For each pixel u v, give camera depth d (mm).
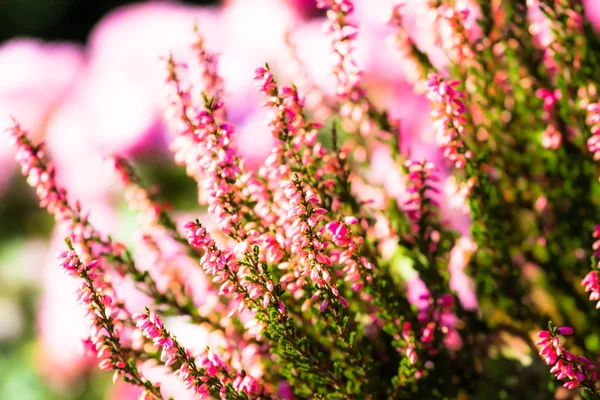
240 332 476
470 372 485
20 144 474
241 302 422
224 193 433
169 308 480
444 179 602
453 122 453
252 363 465
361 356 443
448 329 471
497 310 500
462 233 590
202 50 485
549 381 483
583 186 485
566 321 494
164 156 817
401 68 762
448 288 486
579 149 488
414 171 473
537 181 508
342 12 465
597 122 447
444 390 463
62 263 422
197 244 414
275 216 449
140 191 504
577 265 489
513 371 496
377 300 447
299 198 411
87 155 820
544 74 501
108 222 791
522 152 505
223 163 432
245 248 421
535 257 506
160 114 820
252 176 457
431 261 477
